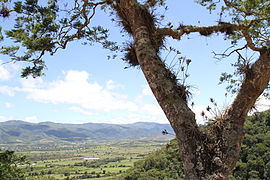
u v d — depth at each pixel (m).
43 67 5.68
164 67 3.31
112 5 4.41
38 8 5.03
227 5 5.11
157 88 3.16
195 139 2.89
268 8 5.22
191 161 2.81
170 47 3.37
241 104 3.10
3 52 5.20
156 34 3.73
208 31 4.30
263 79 3.07
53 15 5.12
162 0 4.41
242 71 3.23
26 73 5.61
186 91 3.21
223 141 2.93
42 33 5.22
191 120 2.97
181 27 4.21
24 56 5.37
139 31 3.56
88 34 5.75
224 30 4.41
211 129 3.07
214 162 2.78
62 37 5.39
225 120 3.09
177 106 3.02
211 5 5.53
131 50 4.12
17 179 5.66
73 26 5.50
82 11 5.21
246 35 4.30
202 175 2.72
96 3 4.65
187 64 3.26
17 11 5.00
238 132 3.02
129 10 3.77
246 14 5.35
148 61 3.31
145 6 3.90
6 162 5.62
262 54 3.18
